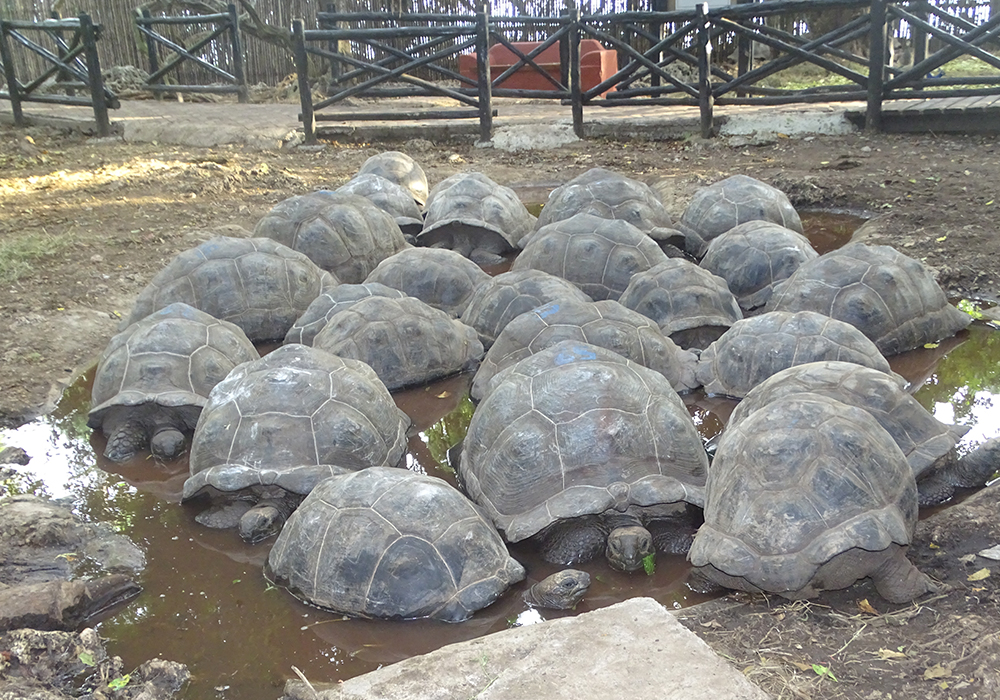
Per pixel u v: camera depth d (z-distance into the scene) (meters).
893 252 5.56
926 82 10.53
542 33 17.34
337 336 5.25
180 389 4.71
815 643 2.90
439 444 4.64
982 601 3.08
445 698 2.64
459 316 6.19
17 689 2.85
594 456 3.67
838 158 9.62
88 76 13.09
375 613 3.27
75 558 3.72
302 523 3.50
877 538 3.01
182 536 3.91
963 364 5.12
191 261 6.06
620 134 11.74
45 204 9.47
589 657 2.76
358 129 12.35
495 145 11.84
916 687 2.65
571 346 4.17
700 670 2.67
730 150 10.77
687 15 11.08
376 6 17.25
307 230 6.97
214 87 15.09
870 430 3.31
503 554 3.45
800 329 4.77
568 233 6.48
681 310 5.57
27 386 5.30
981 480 3.82
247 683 2.98
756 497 3.19
